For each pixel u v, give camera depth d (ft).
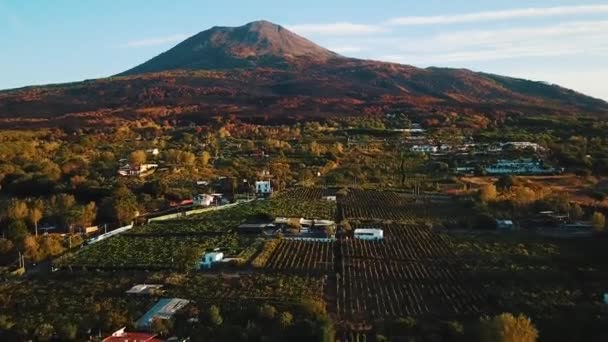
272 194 470.80
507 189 431.02
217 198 451.53
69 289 257.55
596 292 236.63
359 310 225.97
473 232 347.15
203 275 268.41
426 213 399.65
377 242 326.44
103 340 199.62
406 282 258.98
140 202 416.26
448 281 259.39
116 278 269.03
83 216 374.02
